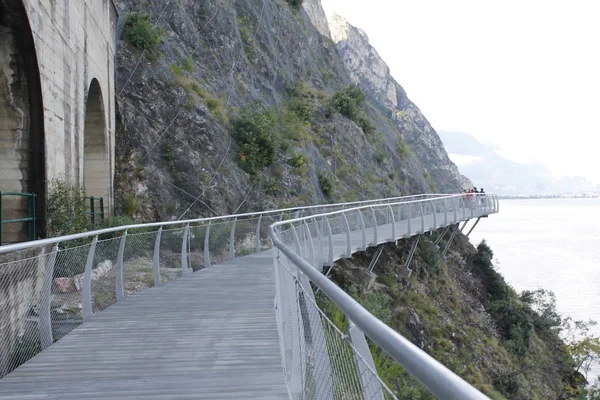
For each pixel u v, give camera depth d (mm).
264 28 46094
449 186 137250
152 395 5590
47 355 7016
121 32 27578
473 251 39562
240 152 30141
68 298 8305
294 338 4352
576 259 98938
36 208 12180
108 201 21375
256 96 38594
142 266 12180
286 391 5645
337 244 19844
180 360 6816
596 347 35156
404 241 27938
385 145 56938
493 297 36594
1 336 5953
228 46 37781
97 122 20953
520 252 109125
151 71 27297
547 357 33375
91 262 9086
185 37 33906
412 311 22906
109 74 22047
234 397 5500
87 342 7648
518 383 25328
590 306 58875
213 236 17016
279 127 38031
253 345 7469
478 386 22047
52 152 12883
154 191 25000
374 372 1857
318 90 53156
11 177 11984
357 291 20375
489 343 28000
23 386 5852
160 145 26281
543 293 43344
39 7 11805
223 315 9375
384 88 174625
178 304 10312
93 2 18391
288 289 5109
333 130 45656
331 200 38062
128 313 9516
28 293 6688
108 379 6105
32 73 11664
